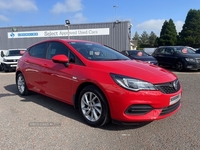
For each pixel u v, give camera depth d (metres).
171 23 59.81
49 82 4.30
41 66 4.56
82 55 3.79
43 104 4.70
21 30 24.53
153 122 3.58
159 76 3.20
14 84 7.40
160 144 2.81
